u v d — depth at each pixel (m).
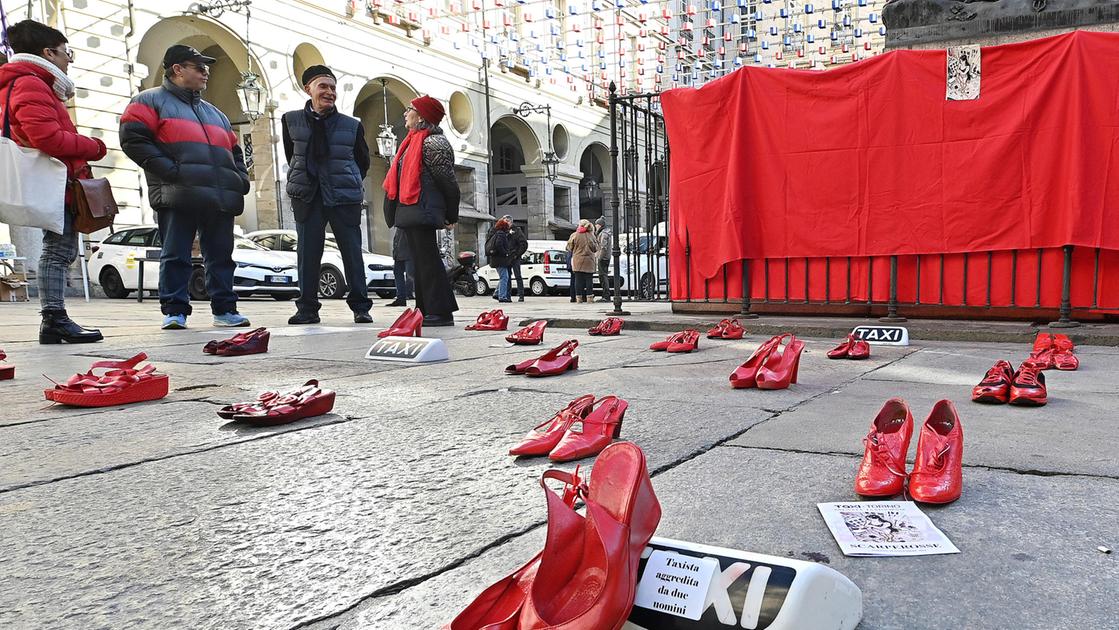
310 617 1.23
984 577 1.33
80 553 1.51
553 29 23.20
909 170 6.38
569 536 1.11
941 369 4.10
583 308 10.37
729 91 7.07
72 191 5.37
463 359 4.66
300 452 2.32
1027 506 1.72
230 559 1.48
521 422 2.75
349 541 1.57
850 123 6.56
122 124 6.19
